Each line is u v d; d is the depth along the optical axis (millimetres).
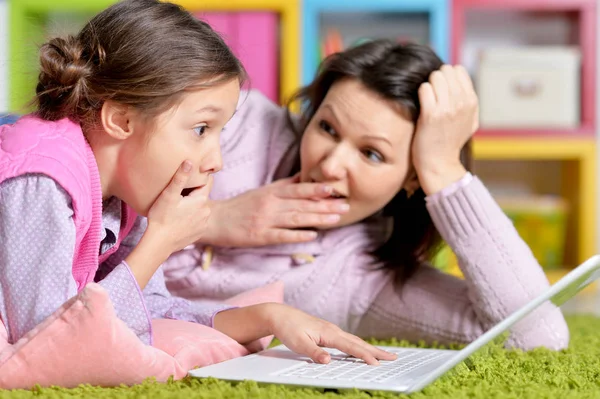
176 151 935
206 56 945
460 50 2477
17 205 861
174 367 887
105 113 930
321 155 1212
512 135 2471
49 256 853
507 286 1158
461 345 1202
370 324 1305
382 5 2428
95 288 812
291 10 2375
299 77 2389
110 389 830
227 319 1044
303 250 1287
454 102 1191
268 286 1206
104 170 957
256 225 1222
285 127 1391
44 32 1088
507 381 908
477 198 1184
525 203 2504
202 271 1278
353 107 1185
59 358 825
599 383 927
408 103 1188
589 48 2506
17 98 1149
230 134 1360
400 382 835
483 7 2508
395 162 1201
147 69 916
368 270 1309
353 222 1294
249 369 900
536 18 2748
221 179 1326
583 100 2520
